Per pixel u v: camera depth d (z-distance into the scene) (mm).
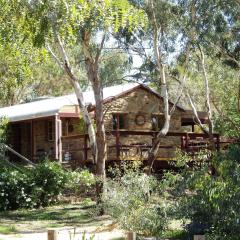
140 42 22125
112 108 24109
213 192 9070
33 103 28703
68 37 5562
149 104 25391
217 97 28219
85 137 21781
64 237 11734
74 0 5285
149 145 22156
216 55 24688
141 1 20422
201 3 22219
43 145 26250
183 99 32281
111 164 21062
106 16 5289
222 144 23203
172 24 22375
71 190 19109
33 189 17047
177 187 10891
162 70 19484
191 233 10156
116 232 12180
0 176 16688
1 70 12312
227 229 9273
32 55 7137
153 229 11078
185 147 22734
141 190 12164
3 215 15625
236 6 22422
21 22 5941
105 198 13625
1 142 21484
